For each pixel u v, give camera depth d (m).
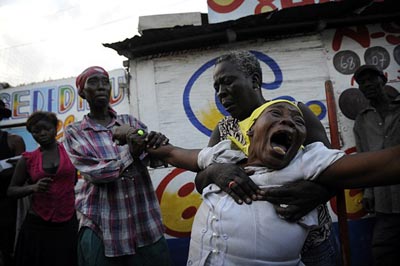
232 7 3.80
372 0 3.10
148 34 3.41
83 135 2.12
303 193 1.06
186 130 3.73
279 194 1.06
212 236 1.10
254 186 1.10
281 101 1.13
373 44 3.60
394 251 2.71
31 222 2.72
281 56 3.66
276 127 1.05
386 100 2.95
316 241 1.33
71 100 4.79
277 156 1.05
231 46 3.73
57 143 3.07
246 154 1.25
